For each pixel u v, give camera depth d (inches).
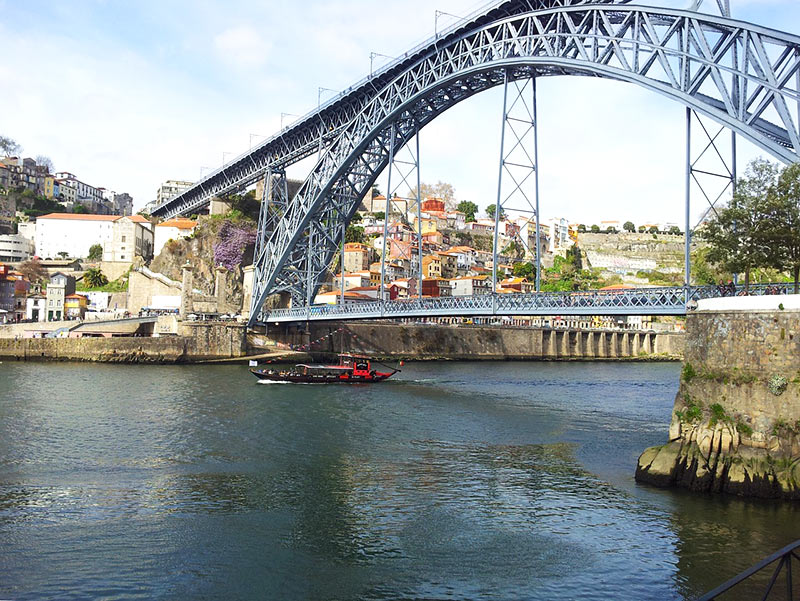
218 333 3464.6
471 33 2406.5
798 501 959.0
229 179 4320.9
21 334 3412.9
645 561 804.6
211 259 4446.4
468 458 1333.7
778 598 696.4
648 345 5531.5
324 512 991.0
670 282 7854.3
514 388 2637.8
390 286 4926.2
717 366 1075.9
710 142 1552.7
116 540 875.4
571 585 748.6
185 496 1063.6
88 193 7805.1
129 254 5128.0
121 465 1245.1
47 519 948.6
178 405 1934.1
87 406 1867.6
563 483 1140.5
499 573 781.9
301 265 3671.3
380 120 2819.9
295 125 3410.4
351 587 750.5
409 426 1681.8
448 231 7288.4
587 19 1945.1
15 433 1485.0
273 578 770.8
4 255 5255.9
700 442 1063.0
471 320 5073.8
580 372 3644.2
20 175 6628.9
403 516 975.6
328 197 3201.3
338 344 3986.2
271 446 1424.7
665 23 1679.4
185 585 751.7
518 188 2192.4
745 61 1462.8
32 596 716.7
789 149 1384.1
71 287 4330.7
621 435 1592.0
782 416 991.6
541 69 2162.9
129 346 3235.7
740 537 862.5
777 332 1007.6
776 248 1283.2
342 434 1563.7
